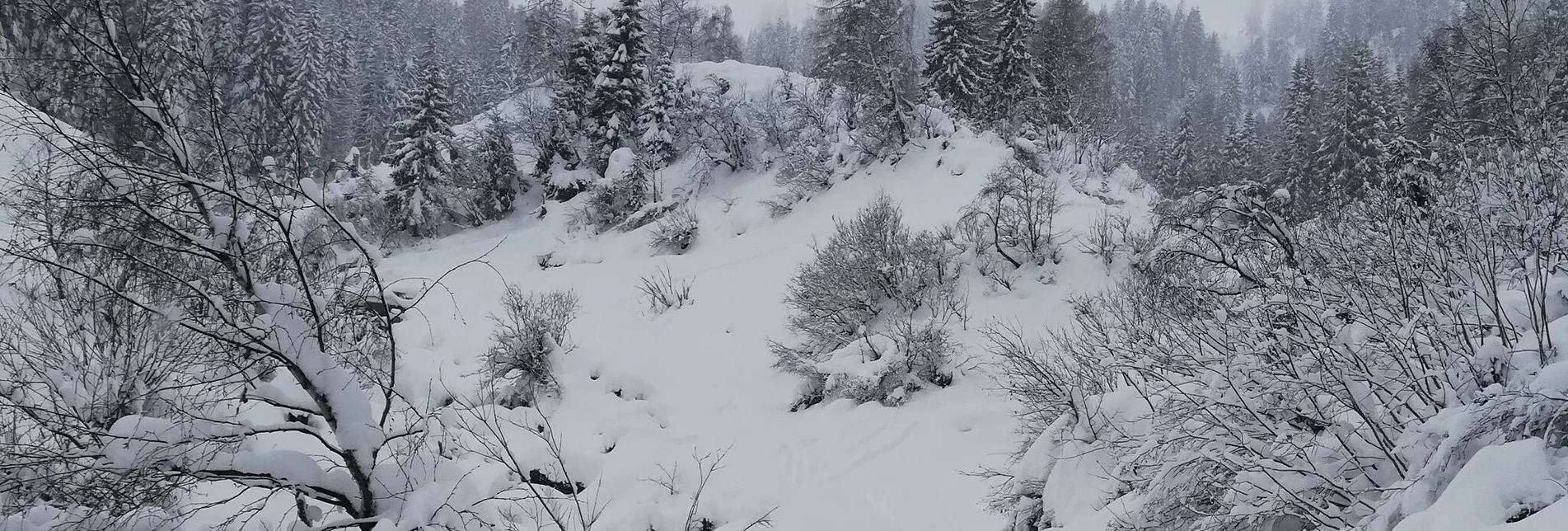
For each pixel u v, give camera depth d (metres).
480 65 61.22
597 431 11.93
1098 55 40.91
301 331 5.05
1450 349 4.21
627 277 21.36
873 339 12.70
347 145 43.09
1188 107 58.75
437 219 30.38
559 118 33.06
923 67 34.22
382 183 30.75
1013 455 8.73
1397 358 4.25
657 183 30.91
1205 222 7.25
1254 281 6.49
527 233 29.09
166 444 4.69
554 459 10.95
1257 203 6.96
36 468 4.88
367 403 5.30
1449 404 4.00
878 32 28.16
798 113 30.55
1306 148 34.94
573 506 9.98
